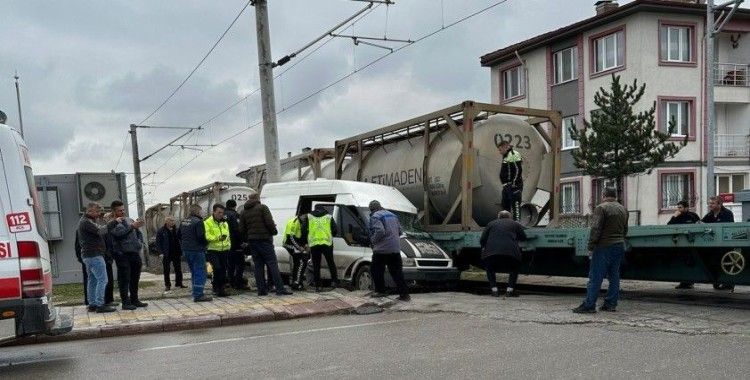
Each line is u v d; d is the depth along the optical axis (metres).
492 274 10.76
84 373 6.11
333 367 5.86
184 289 14.30
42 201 17.72
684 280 9.35
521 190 12.10
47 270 6.64
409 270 11.20
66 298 13.20
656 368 5.45
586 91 26.83
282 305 9.86
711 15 17.64
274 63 15.79
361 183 12.94
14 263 6.13
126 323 8.59
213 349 7.03
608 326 7.48
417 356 6.18
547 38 28.09
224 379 5.59
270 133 15.60
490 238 10.62
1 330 6.03
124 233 9.93
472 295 10.81
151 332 8.48
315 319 9.07
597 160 19.17
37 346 7.77
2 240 6.12
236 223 12.59
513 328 7.57
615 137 18.75
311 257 12.07
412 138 14.49
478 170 12.65
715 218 12.16
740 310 8.46
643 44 24.70
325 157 18.14
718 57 27.02
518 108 13.04
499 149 12.40
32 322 6.18
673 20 25.02
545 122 13.64
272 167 15.59
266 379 5.53
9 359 7.00
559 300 9.97
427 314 8.98
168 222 14.55
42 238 6.56
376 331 7.73
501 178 12.14
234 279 12.65
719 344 6.36
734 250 8.64
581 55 27.05
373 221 10.27
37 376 6.08
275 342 7.28
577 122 27.25
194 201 30.89
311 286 12.91
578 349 6.27
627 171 18.80
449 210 13.16
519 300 9.98
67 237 18.05
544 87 28.92
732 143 26.73
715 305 9.12
